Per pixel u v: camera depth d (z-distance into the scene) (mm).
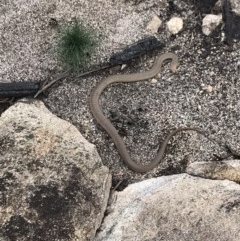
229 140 1204
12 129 1127
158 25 1315
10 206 1021
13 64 1276
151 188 1097
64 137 1127
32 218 1012
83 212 1033
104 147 1213
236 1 1311
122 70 1286
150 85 1269
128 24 1313
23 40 1296
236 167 1123
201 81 1261
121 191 1124
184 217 1004
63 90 1261
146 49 1284
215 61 1278
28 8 1320
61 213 1023
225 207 1013
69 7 1324
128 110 1244
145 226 1004
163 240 979
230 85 1253
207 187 1063
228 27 1296
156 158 1184
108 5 1325
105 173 1110
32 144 1101
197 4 1335
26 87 1241
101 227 1050
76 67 1262
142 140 1216
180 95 1251
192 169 1142
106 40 1297
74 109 1244
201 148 1201
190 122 1224
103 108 1249
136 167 1177
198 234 980
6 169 1062
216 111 1230
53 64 1274
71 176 1065
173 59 1276
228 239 971
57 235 1004
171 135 1203
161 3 1334
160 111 1239
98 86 1248
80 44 1241
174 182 1095
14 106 1194
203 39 1304
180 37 1310
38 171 1064
